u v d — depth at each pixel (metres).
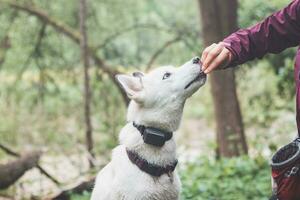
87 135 10.64
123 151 4.38
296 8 3.51
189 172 8.16
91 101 12.60
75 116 14.22
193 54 12.23
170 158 4.30
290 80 10.76
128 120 4.46
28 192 10.04
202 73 4.29
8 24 12.91
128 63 12.98
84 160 12.76
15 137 14.25
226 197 6.79
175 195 4.42
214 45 3.72
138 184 4.23
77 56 13.37
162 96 4.25
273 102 11.80
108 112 12.37
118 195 4.29
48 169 12.23
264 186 7.00
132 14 14.34
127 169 4.27
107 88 12.41
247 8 10.95
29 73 14.45
